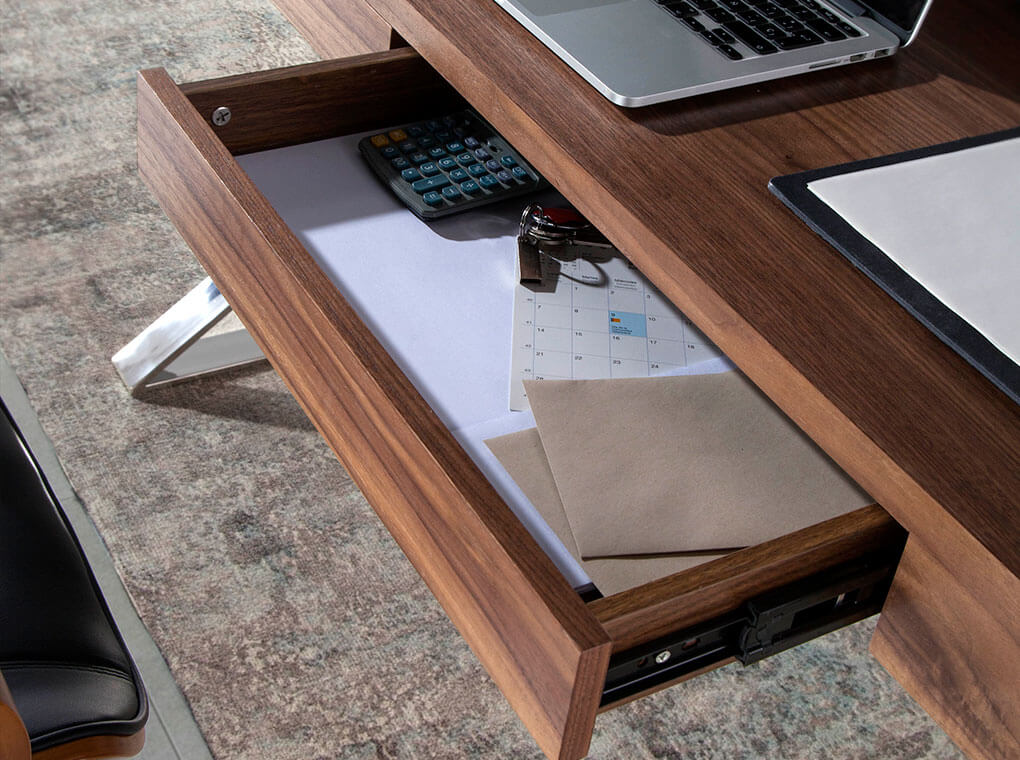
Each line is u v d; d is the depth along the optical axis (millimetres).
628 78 759
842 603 635
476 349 789
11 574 699
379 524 1300
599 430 706
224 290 810
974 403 579
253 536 1268
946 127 787
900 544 622
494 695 1158
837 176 707
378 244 862
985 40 909
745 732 1163
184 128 792
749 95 787
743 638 596
